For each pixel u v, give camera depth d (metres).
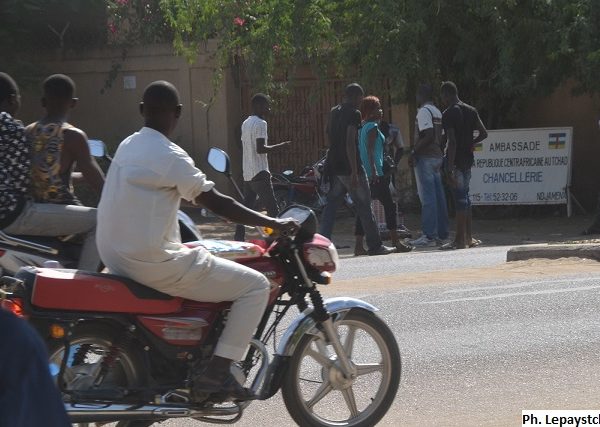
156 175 10.81
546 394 14.18
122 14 47.72
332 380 12.35
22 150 13.70
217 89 43.81
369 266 26.95
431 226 32.31
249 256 11.81
